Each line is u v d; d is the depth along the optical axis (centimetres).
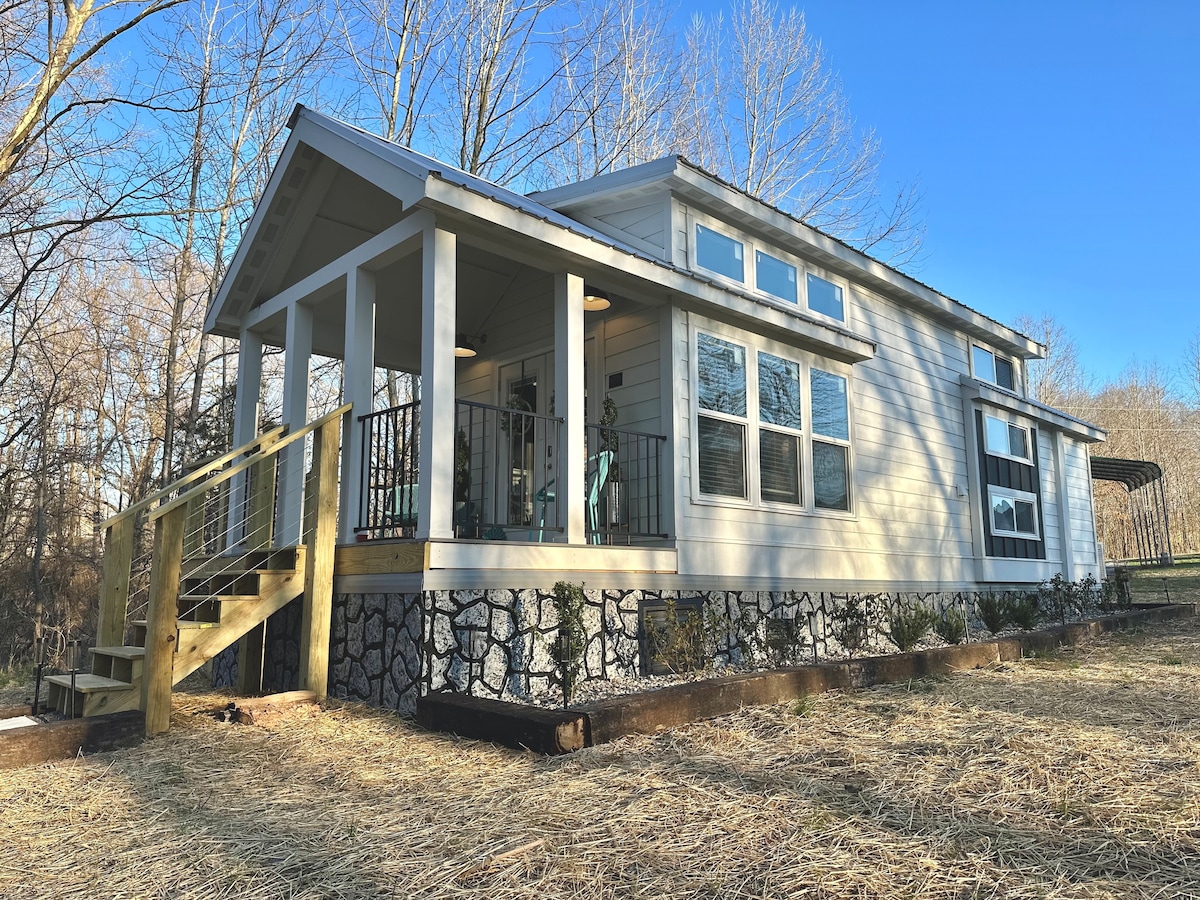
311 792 341
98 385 1677
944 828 276
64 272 1455
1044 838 267
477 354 888
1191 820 280
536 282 826
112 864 266
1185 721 434
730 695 476
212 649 496
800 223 853
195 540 746
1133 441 4016
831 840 267
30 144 998
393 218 718
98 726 425
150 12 980
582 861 253
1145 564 2452
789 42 2089
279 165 657
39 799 341
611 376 734
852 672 559
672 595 648
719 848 262
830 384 870
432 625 491
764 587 733
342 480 603
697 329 707
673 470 662
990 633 920
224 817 309
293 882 244
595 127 1895
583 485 591
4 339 1526
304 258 735
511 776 352
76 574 1485
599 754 381
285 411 679
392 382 1527
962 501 1083
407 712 496
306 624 541
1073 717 447
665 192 756
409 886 238
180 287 1417
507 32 1656
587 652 572
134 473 1725
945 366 1112
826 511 827
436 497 506
